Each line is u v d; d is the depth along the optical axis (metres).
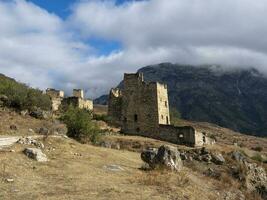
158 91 84.25
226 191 44.91
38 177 28.03
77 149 41.88
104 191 25.91
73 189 25.83
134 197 25.31
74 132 54.00
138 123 84.56
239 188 50.50
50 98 88.56
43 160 32.84
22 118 61.47
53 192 24.75
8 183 25.47
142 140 73.25
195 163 56.16
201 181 43.91
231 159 60.78
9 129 50.84
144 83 85.38
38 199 22.95
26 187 25.19
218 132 171.50
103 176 30.81
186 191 29.53
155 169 35.84
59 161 33.94
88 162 35.84
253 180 55.91
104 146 56.25
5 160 30.06
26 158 32.16
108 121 94.94
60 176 29.03
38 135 47.72
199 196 30.08
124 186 28.02
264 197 53.72
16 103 69.69
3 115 60.44
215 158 58.38
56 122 62.22
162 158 36.97
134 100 85.75
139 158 48.53
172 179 32.03
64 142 43.88
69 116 56.38
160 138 81.31
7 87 72.75
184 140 78.75
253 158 76.75
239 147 106.12
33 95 74.44
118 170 34.44
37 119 63.62
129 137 76.62
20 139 38.25
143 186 28.75
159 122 83.25
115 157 42.84
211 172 51.94
